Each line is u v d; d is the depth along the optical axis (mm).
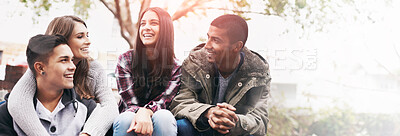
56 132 1321
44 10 2207
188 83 1573
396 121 3127
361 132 3082
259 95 1598
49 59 1275
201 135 1463
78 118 1364
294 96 2994
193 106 1467
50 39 1283
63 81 1304
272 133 2861
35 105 1319
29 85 1292
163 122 1304
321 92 3047
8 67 2051
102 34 2154
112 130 1402
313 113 3029
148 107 1410
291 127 2912
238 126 1438
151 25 1551
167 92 1525
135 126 1270
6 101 1317
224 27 1610
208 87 1595
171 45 1573
